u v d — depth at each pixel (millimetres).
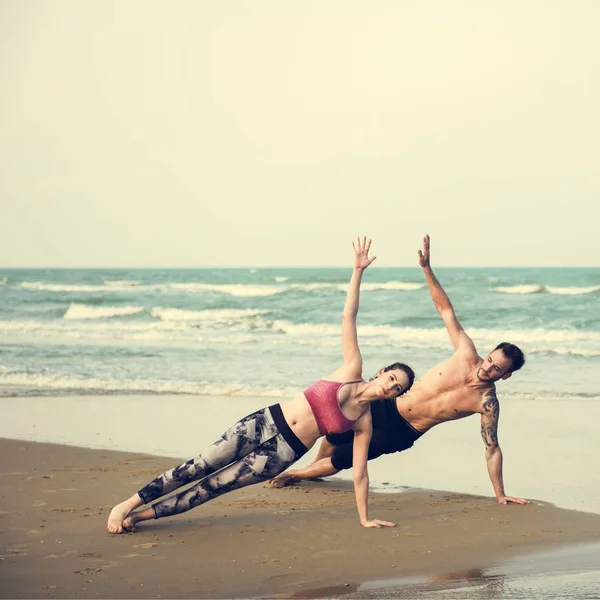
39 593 4496
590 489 7145
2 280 64000
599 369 16203
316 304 35188
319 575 4844
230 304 35969
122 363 16984
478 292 39219
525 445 9047
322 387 5883
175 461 8156
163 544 5469
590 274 59500
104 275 72812
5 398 12469
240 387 13430
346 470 8078
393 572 4898
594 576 4777
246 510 6453
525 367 16609
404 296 37969
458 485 7355
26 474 7562
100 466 7922
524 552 5316
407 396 6973
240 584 4672
